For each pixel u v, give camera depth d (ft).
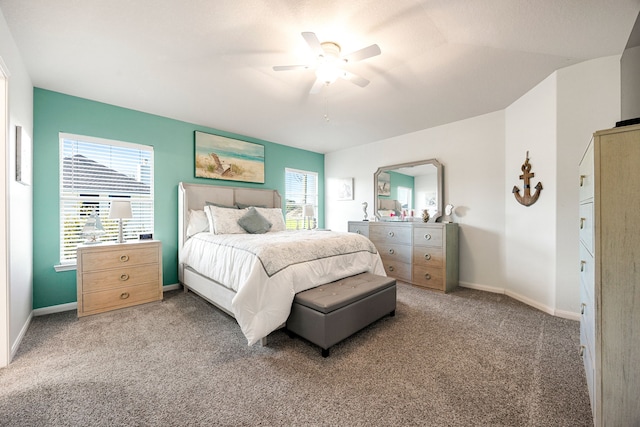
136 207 11.13
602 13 5.49
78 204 9.80
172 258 12.04
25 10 5.41
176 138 12.19
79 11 5.46
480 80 8.67
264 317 6.60
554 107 8.36
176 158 12.19
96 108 10.09
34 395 4.92
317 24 5.89
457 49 6.91
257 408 4.63
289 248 7.63
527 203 9.70
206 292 9.52
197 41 6.50
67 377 5.49
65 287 9.43
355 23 5.85
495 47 6.84
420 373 5.63
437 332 7.57
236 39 6.42
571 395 4.92
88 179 10.01
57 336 7.31
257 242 8.07
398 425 4.25
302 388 5.15
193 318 8.63
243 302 6.64
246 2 5.24
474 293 11.25
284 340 7.14
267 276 6.92
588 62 7.70
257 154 15.17
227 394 4.98
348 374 5.60
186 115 11.64
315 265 7.88
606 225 3.82
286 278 7.03
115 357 6.25
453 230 11.85
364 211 15.76
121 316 8.79
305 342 7.04
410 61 7.47
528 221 9.81
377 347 6.73
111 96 9.70
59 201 9.36
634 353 3.64
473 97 9.93
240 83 8.72
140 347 6.73
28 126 7.98
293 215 17.15
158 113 11.39
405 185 14.23
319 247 8.33
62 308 9.30
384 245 13.89
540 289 9.35
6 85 5.90
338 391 5.07
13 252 6.40
